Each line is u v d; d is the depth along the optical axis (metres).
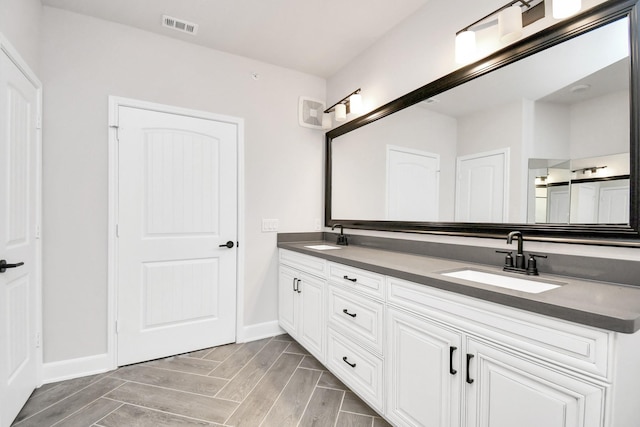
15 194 1.62
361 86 2.63
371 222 2.48
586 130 1.28
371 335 1.65
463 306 1.17
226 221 2.62
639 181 1.13
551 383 0.92
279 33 2.36
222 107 2.60
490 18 1.65
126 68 2.24
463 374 1.17
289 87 2.91
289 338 2.80
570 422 0.87
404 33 2.20
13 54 1.54
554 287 1.20
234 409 1.75
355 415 1.71
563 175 1.35
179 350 2.44
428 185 2.00
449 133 1.87
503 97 1.58
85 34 2.11
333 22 2.23
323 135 3.08
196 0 1.99
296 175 2.96
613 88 1.20
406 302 1.43
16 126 1.62
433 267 1.54
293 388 1.98
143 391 1.92
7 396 1.54
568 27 1.32
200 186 2.51
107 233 2.17
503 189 1.59
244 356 2.42
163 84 2.37
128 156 2.25
